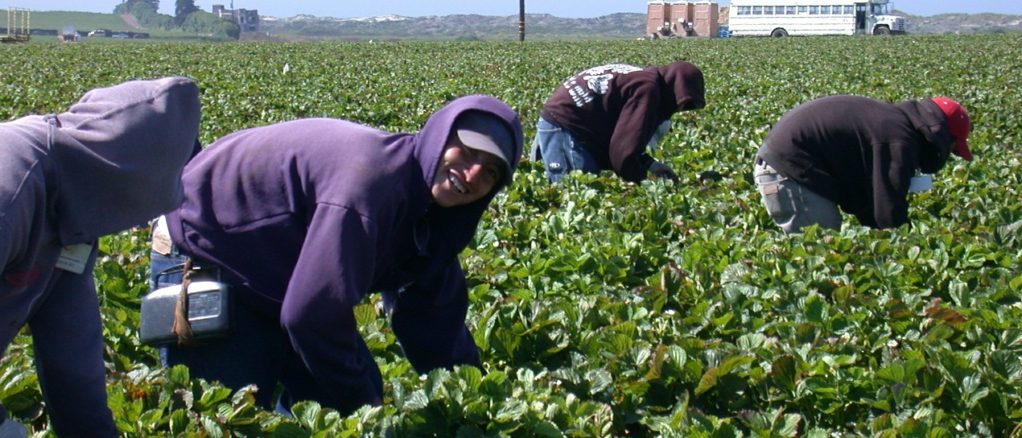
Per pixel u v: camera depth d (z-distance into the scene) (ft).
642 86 28.94
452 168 11.60
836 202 24.38
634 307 18.35
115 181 9.27
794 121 23.95
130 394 12.96
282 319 11.73
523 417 12.75
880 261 21.84
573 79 31.07
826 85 77.77
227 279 12.59
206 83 75.15
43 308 10.00
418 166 11.71
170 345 12.75
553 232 25.05
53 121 9.30
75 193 9.25
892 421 13.67
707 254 22.86
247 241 12.37
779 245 23.36
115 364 14.94
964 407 14.60
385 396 14.07
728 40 190.08
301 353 11.92
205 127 48.52
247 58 118.11
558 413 13.17
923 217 28.68
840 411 14.96
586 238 24.02
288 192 12.03
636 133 28.63
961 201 30.63
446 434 12.73
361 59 117.80
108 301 18.38
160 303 12.46
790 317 18.93
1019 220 26.84
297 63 107.65
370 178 11.53
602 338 16.34
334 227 11.42
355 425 12.29
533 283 20.66
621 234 24.13
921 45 150.82
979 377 14.70
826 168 23.86
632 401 14.88
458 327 13.96
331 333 11.66
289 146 12.03
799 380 15.03
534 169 33.94
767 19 237.45
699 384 14.80
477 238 24.09
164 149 9.43
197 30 651.25
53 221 9.29
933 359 15.62
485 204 12.21
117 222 9.45
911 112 22.53
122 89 9.56
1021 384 15.01
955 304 20.01
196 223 12.42
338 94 67.51
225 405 12.42
